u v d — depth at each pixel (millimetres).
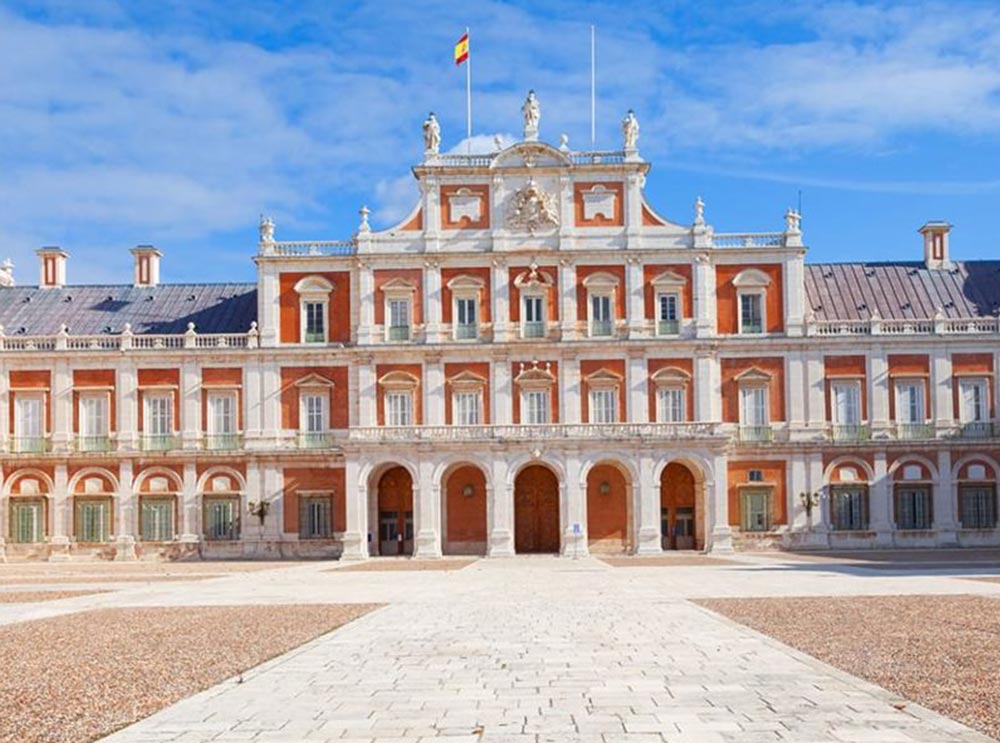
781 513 81750
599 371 81688
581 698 20000
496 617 34094
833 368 82688
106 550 82625
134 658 25641
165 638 29344
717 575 53094
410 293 82625
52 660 25422
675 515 82562
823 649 25547
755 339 82312
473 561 71312
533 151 83000
